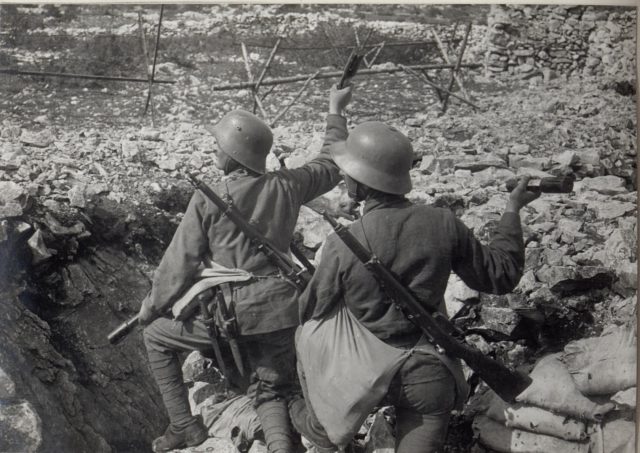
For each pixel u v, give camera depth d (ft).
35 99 10.66
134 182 10.15
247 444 8.48
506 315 8.96
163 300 8.02
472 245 7.25
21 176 9.86
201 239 7.93
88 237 9.68
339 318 7.38
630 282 9.12
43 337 9.05
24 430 8.43
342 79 9.11
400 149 7.32
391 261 7.10
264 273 7.97
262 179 8.10
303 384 7.70
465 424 8.52
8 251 9.14
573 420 7.97
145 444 9.04
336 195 10.11
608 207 9.75
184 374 9.34
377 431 8.26
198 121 10.80
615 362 8.52
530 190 10.06
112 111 10.77
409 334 7.25
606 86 10.24
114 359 9.37
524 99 10.77
